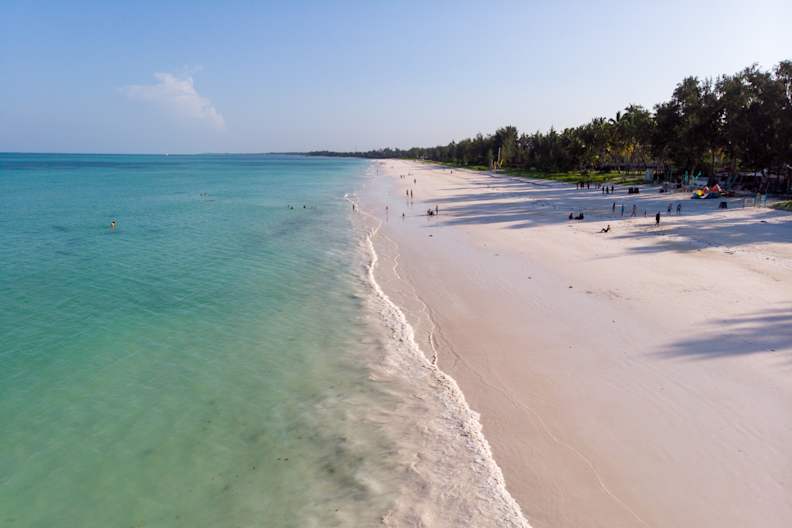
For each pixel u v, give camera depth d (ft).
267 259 99.66
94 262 96.37
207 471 35.96
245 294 75.97
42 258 99.35
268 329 61.93
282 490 33.96
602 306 67.26
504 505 31.78
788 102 175.83
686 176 227.61
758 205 159.33
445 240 119.14
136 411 43.52
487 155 576.20
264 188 306.55
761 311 63.00
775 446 36.52
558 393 45.27
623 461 35.63
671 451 36.47
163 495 33.60
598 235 118.21
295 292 76.89
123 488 34.27
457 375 49.52
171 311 68.44
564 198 207.21
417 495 33.01
